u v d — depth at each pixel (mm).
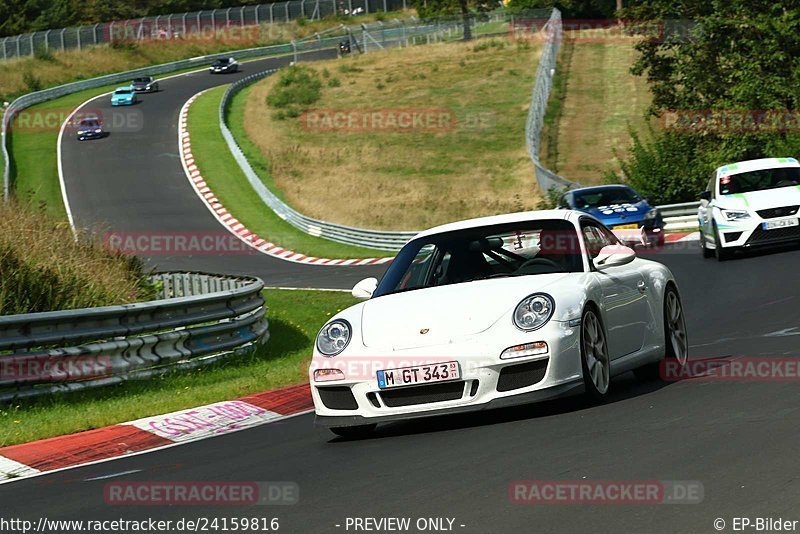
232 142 199250
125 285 58594
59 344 41438
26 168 198125
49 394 39062
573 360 25922
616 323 28953
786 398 25250
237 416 34062
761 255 73625
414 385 25578
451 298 27203
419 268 29750
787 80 114875
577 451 21469
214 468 25000
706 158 118188
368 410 26047
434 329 26156
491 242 29656
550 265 28844
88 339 41156
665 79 140000
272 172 189875
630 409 25922
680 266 74375
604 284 28625
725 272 66938
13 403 37781
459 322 26172
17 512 21891
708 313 50750
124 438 31297
